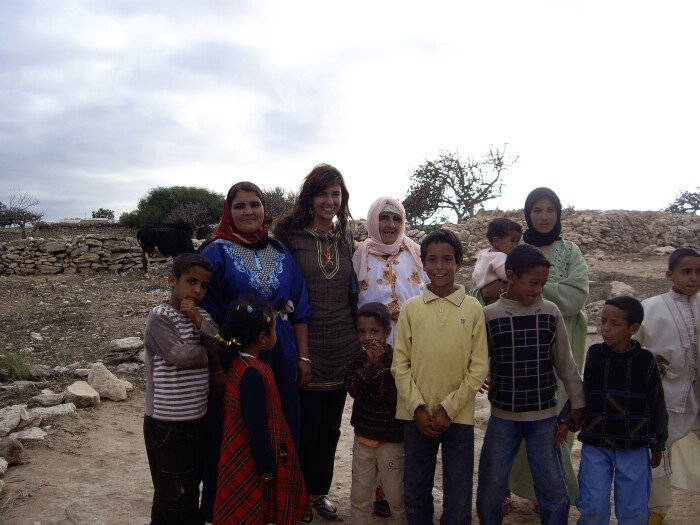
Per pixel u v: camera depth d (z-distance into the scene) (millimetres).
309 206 3705
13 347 8258
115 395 5762
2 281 16812
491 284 3705
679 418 3463
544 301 3146
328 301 3643
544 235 3701
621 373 3098
